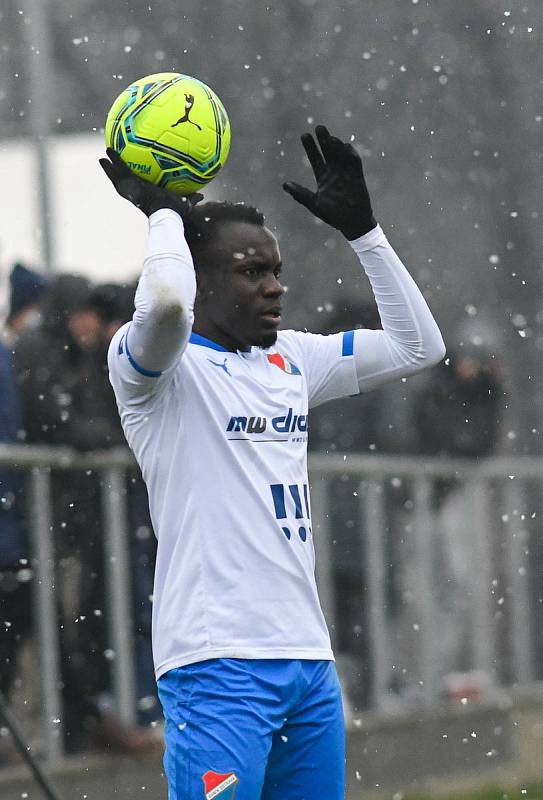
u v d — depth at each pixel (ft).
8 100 167.22
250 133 213.05
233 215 53.11
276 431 52.26
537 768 117.60
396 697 108.68
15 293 89.56
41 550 84.53
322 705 51.39
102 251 134.10
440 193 213.05
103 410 87.45
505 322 206.08
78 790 86.38
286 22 217.97
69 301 88.02
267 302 52.75
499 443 143.54
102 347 88.17
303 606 51.11
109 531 87.71
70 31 213.05
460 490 114.93
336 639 102.73
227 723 49.32
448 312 207.62
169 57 216.74
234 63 216.74
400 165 214.07
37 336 87.15
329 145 54.39
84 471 86.74
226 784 49.03
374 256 55.62
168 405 51.42
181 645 50.24
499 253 211.41
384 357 55.98
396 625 108.58
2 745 84.89
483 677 114.52
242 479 51.01
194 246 52.95
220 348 52.80
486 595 115.03
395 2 217.56
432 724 109.40
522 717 117.08
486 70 216.74
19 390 86.22
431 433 115.44
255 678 49.75
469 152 214.90
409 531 109.09
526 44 217.15
